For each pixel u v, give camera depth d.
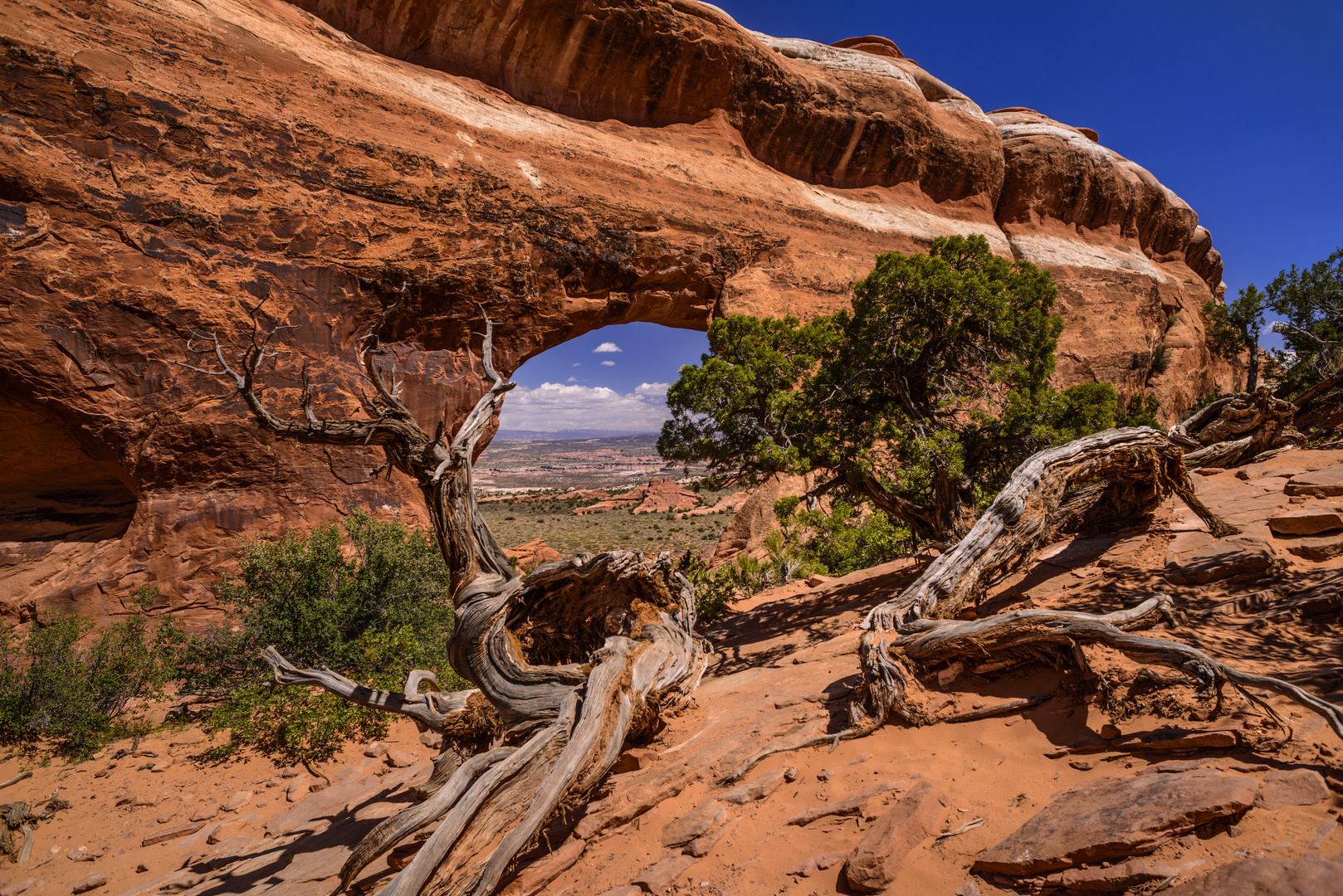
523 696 5.93
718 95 29.00
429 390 19.39
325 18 22.66
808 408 11.00
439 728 6.36
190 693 10.59
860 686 5.11
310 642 10.18
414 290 19.11
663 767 5.08
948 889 3.02
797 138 31.16
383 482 17.53
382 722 9.09
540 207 22.14
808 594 12.73
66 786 8.20
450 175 20.61
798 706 5.61
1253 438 10.60
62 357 13.84
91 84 15.01
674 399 11.05
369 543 11.99
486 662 6.05
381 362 18.78
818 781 4.22
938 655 4.96
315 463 16.62
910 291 10.81
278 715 8.93
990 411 12.33
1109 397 11.24
